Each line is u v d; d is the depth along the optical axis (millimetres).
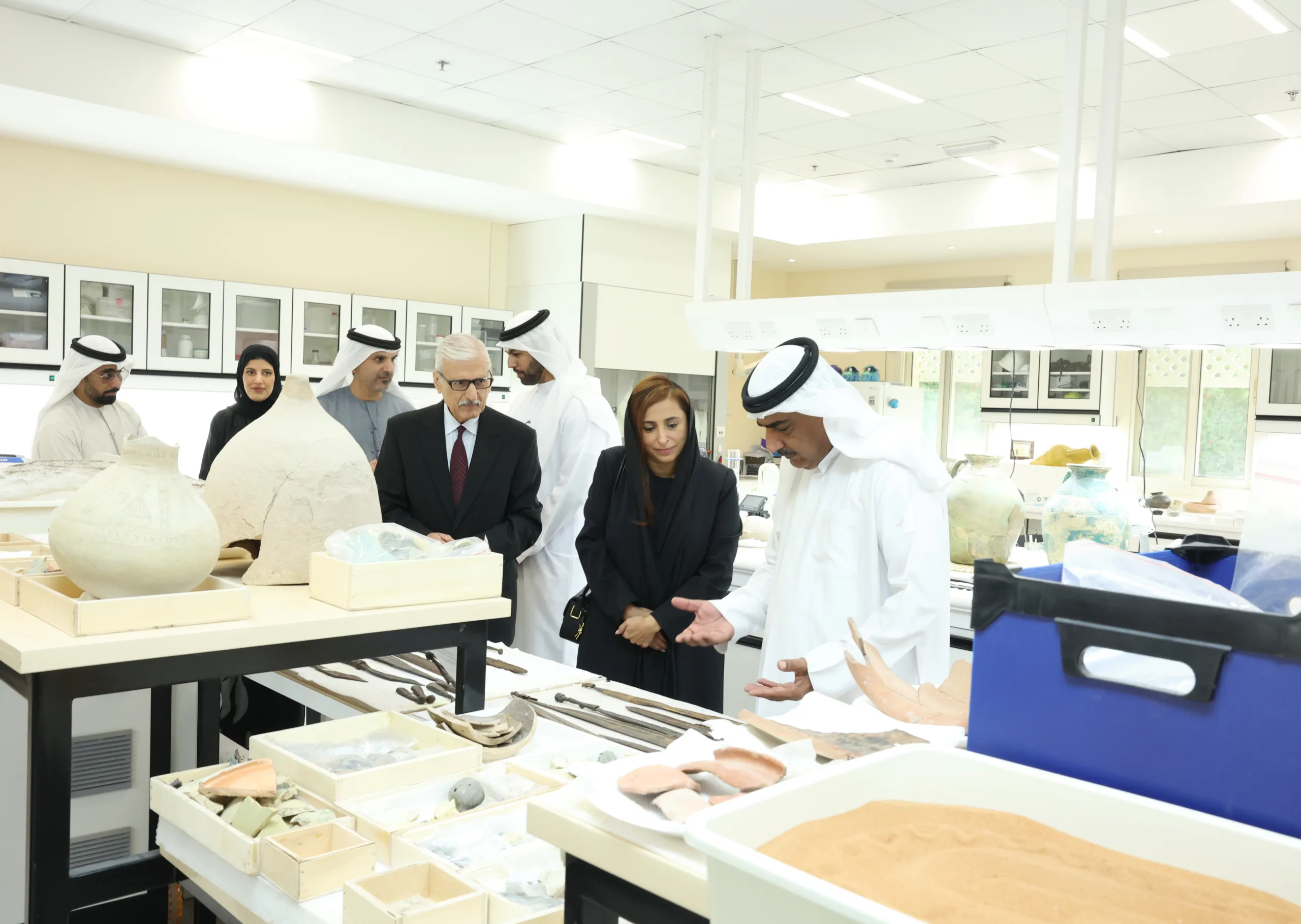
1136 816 699
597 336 6789
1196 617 704
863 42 4414
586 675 1914
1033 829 723
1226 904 615
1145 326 3078
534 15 4230
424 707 1617
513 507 2971
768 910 587
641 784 857
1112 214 3439
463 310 6711
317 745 1417
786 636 1973
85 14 4320
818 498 1994
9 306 4969
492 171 5879
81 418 4215
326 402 3717
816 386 1863
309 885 1071
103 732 1874
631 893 809
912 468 1897
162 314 5426
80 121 4770
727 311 4176
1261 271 6754
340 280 6375
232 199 5898
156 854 1295
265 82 5004
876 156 6316
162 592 1293
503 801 1264
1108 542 2588
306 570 1574
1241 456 6988
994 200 6711
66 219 5312
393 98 5402
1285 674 669
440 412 2914
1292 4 3826
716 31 4344
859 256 8211
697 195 6941
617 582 2459
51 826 1186
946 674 1884
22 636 1203
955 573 2982
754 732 1020
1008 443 8148
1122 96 4945
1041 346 3398
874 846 687
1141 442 7391
